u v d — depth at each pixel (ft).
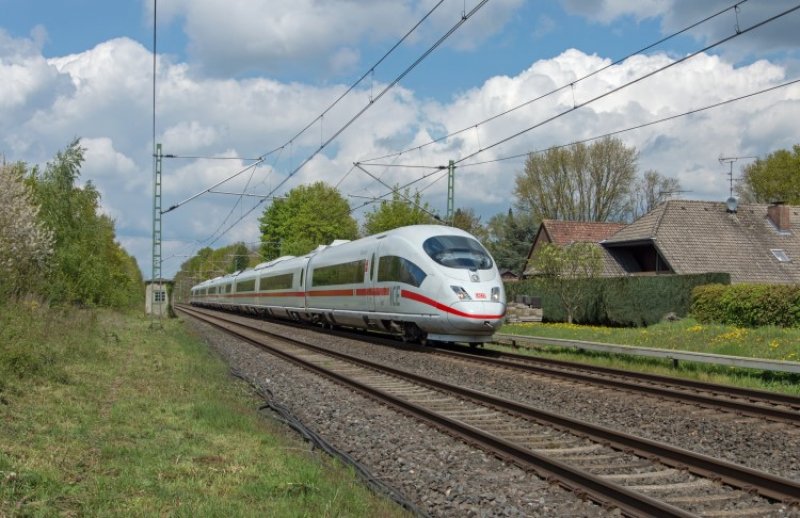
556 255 98.58
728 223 129.08
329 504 19.65
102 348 56.08
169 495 19.80
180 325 118.11
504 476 23.90
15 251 68.54
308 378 48.83
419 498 22.26
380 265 76.69
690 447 28.81
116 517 17.71
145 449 25.08
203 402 35.22
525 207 208.64
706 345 60.95
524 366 51.44
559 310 108.78
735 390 41.22
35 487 19.08
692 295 77.87
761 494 21.09
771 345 55.42
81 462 22.31
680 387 44.88
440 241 69.46
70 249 100.53
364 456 27.58
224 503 19.27
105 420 29.50
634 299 93.86
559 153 201.67
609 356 63.26
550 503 20.88
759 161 201.36
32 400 31.40
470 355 59.72
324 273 98.43
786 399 38.19
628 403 38.32
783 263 122.72
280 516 18.45
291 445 28.35
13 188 73.51
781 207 130.82
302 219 228.22
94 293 106.73
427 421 32.42
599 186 201.05
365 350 70.23
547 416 31.96
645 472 24.23
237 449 26.37
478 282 65.26
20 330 42.52
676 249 121.29
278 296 127.34
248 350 70.28
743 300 70.44
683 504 20.54
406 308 70.23
